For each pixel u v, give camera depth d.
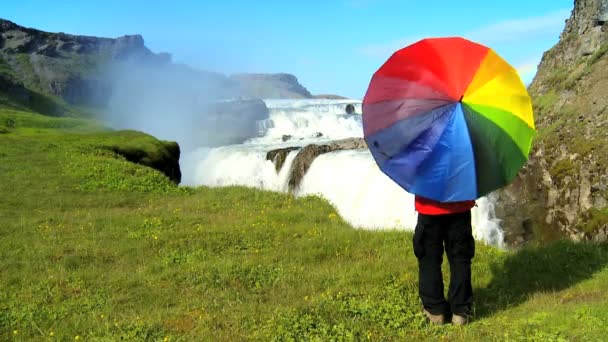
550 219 21.77
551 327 4.82
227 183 32.06
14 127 34.25
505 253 8.65
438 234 5.41
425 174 5.08
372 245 9.12
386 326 5.31
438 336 5.10
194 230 10.34
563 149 25.34
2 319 5.90
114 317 5.92
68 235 10.21
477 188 5.04
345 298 6.11
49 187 14.91
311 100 86.81
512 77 5.18
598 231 19.39
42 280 7.38
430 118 5.06
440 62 5.20
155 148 24.70
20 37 90.31
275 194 14.80
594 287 6.24
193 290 6.88
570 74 33.16
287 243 9.41
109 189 15.17
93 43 108.44
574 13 38.94
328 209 12.97
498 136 5.00
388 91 5.32
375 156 5.35
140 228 10.77
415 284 6.62
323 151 24.73
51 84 79.69
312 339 4.89
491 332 4.96
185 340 5.01
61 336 5.39
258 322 5.48
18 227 10.68
